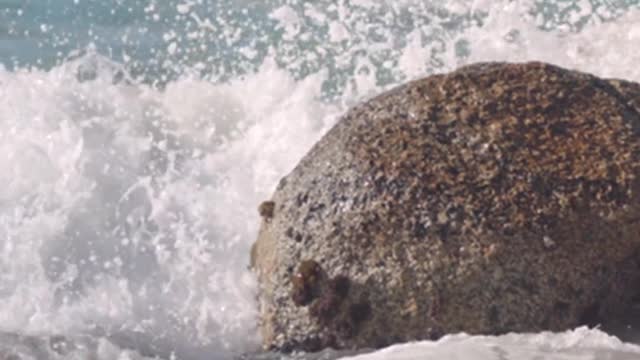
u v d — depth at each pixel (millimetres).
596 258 23500
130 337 25734
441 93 25000
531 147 24109
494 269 23062
